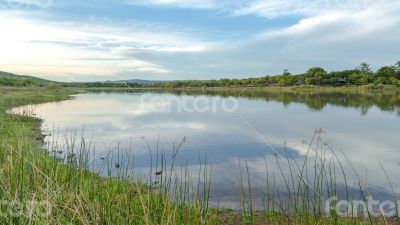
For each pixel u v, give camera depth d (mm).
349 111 31875
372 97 53906
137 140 16172
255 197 8406
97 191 6855
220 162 11969
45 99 44938
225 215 7273
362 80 87062
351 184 9484
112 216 5828
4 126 16891
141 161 11797
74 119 24328
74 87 106812
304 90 80062
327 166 11477
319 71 89625
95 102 44062
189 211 5895
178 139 16562
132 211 6113
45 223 4723
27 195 5543
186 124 22656
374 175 10516
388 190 9016
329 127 21219
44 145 13766
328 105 38625
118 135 17656
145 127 21109
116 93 82188
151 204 6387
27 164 7121
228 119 26078
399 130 20109
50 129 18906
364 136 17969
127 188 7426
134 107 36375
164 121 24500
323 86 87750
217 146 14938
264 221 7020
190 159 12414
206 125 22250
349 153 13695
